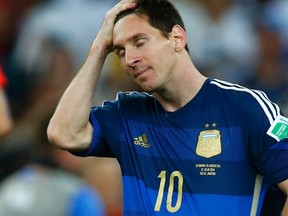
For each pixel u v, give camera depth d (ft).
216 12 114.11
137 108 50.83
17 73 108.68
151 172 49.47
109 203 80.84
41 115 70.08
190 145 48.83
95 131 51.19
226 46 111.45
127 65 48.65
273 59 107.65
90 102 51.06
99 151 51.60
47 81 106.22
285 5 117.19
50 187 68.85
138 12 48.93
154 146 49.67
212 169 48.34
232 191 48.08
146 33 48.47
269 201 48.88
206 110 49.06
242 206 48.11
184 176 48.67
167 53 48.73
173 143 49.16
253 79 105.91
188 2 115.03
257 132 47.75
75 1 114.93
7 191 68.90
